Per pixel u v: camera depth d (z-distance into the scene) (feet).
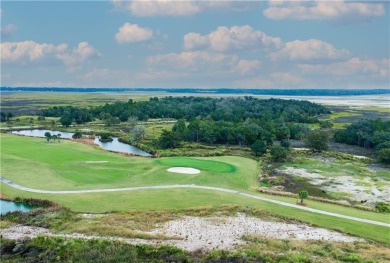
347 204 249.55
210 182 287.69
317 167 359.25
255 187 284.20
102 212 219.61
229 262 149.28
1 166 319.27
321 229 199.52
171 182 284.82
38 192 256.52
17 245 160.86
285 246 170.91
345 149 463.83
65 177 293.02
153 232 187.62
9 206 236.63
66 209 222.07
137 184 278.67
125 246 161.48
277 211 226.17
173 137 457.27
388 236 192.34
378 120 558.15
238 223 203.62
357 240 185.47
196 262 148.56
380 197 270.87
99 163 338.75
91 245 162.30
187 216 213.05
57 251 154.40
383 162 385.29
